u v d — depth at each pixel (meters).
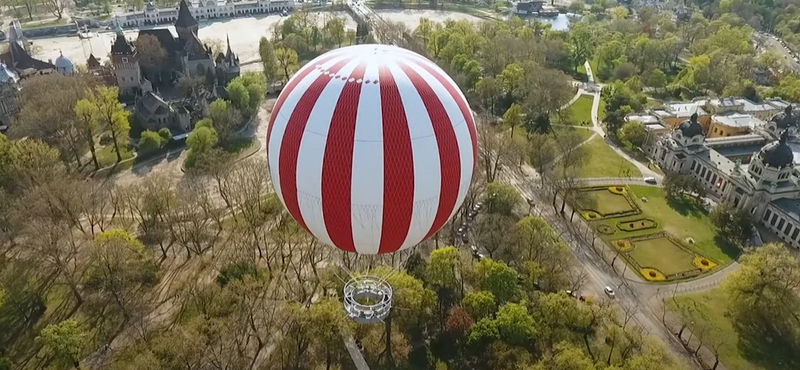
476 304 86.69
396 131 53.34
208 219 120.00
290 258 100.88
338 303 83.69
